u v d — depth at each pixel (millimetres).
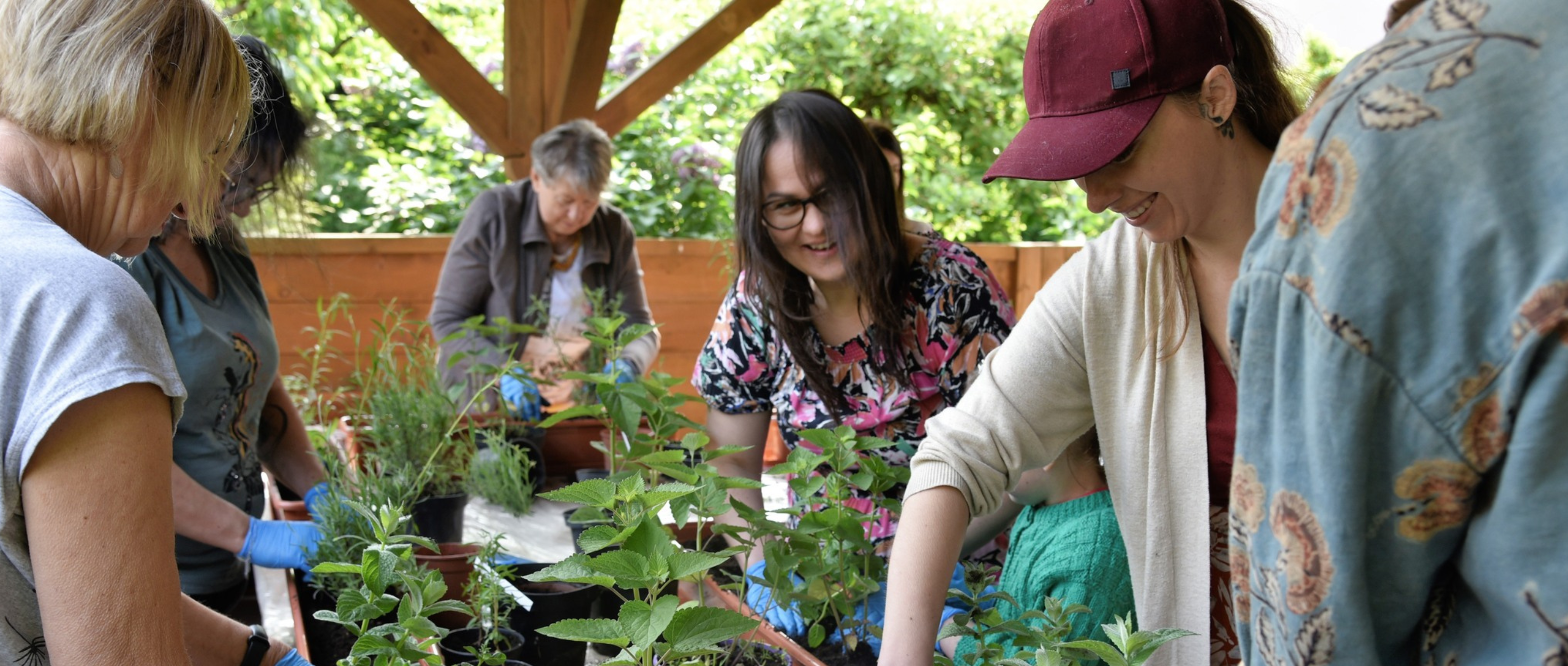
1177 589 1373
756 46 7250
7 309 889
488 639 1496
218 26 1091
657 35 7117
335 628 1772
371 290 4078
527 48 3842
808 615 1575
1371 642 721
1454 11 661
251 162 1747
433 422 2477
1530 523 628
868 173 1848
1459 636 729
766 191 1858
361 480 2051
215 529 1809
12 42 966
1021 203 7949
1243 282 755
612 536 1066
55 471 889
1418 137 638
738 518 1962
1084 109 1192
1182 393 1354
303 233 2109
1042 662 1099
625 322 3502
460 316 3316
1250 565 794
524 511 2424
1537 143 610
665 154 6035
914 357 1981
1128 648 1070
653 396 1795
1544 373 603
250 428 2078
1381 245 646
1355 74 693
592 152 3229
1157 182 1207
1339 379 671
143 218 1066
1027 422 1417
